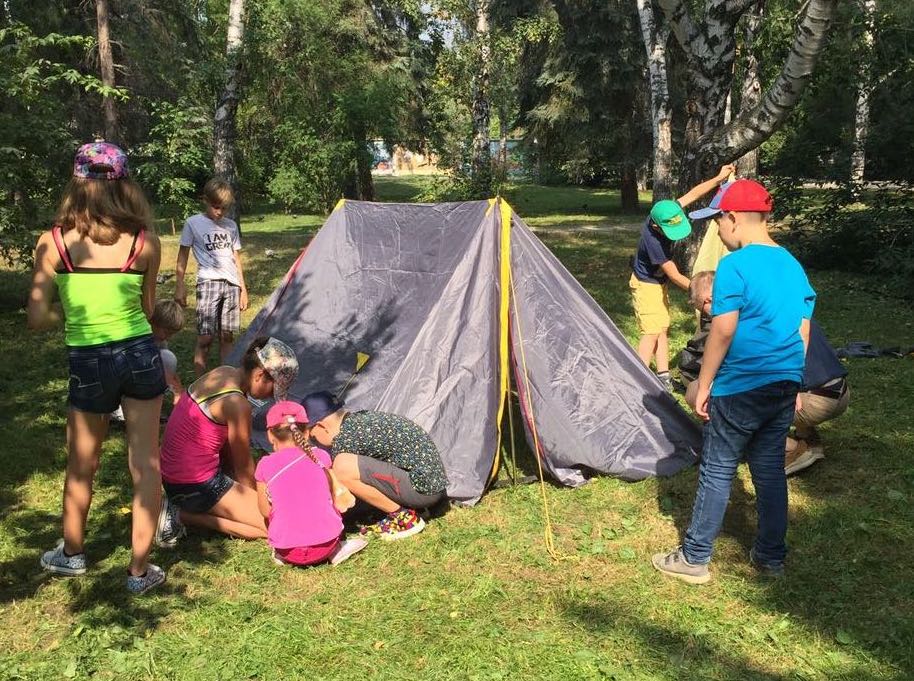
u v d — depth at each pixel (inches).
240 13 629.6
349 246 255.3
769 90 377.7
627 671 129.6
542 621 144.6
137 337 149.1
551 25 941.8
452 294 206.8
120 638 140.2
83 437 153.8
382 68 1001.5
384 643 138.0
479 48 809.5
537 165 1264.8
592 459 204.8
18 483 208.2
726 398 148.3
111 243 146.6
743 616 144.8
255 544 175.9
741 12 411.2
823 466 209.3
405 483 174.2
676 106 979.9
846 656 132.0
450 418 199.3
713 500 152.1
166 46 679.1
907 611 143.4
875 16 494.3
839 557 163.6
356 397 223.9
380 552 171.5
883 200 521.7
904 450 216.7
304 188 948.0
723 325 143.9
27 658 134.9
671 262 261.0
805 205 555.2
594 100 1024.9
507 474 213.8
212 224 283.9
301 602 152.1
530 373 207.8
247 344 251.3
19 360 327.3
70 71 405.4
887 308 403.9
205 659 134.2
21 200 402.3
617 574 160.9
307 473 165.5
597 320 217.3
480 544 173.8
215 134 635.5
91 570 164.1
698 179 419.8
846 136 583.8
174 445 173.0
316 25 909.2
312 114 930.1
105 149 145.9
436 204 241.9
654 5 807.1
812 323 196.9
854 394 262.2
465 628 142.3
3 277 510.6
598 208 1173.7
